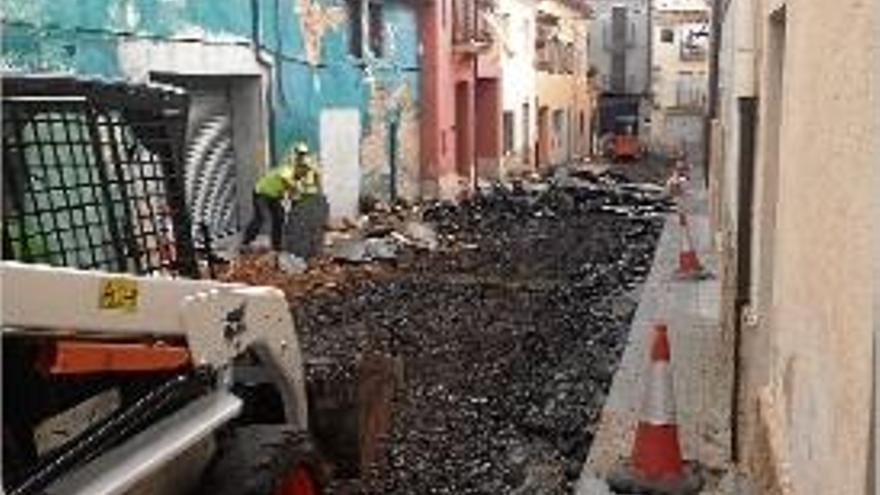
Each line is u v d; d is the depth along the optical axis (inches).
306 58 887.1
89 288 178.1
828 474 152.3
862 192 130.9
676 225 906.7
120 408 197.0
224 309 217.3
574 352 458.9
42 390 179.6
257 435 229.0
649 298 565.6
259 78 809.5
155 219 208.7
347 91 976.3
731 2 516.1
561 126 1987.0
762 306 271.6
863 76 131.5
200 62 724.0
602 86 2463.1
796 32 210.7
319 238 719.7
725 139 556.7
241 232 792.3
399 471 315.3
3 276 157.2
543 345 471.5
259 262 674.2
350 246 751.1
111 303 183.6
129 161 200.4
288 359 245.8
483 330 504.1
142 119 204.5
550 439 341.7
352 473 274.5
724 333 419.5
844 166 144.6
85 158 188.1
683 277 623.5
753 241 305.1
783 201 227.3
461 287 626.2
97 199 191.2
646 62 2468.0
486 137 1481.3
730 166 473.1
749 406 280.4
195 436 201.6
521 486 304.7
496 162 1482.5
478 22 1349.7
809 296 177.5
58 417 183.9
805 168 188.1
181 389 204.5
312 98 899.4
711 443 319.9
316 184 740.0
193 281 208.7
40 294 166.6
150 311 194.5
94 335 180.7
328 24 935.0
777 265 235.5
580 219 1015.0
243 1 781.9
